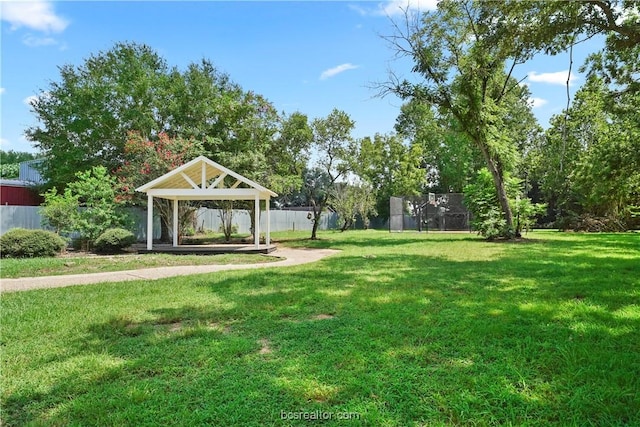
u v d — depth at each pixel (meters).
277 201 30.59
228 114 17.80
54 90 17.88
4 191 18.64
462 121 15.58
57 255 11.58
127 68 18.69
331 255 11.34
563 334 3.55
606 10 8.66
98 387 2.66
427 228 24.97
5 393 2.59
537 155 26.59
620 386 2.52
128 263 9.41
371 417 2.19
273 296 5.40
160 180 12.73
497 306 4.62
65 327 4.07
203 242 17.33
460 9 14.56
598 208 21.09
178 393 2.54
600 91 15.09
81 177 13.42
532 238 15.72
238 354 3.23
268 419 2.21
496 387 2.52
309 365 2.94
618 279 6.24
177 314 4.55
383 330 3.76
